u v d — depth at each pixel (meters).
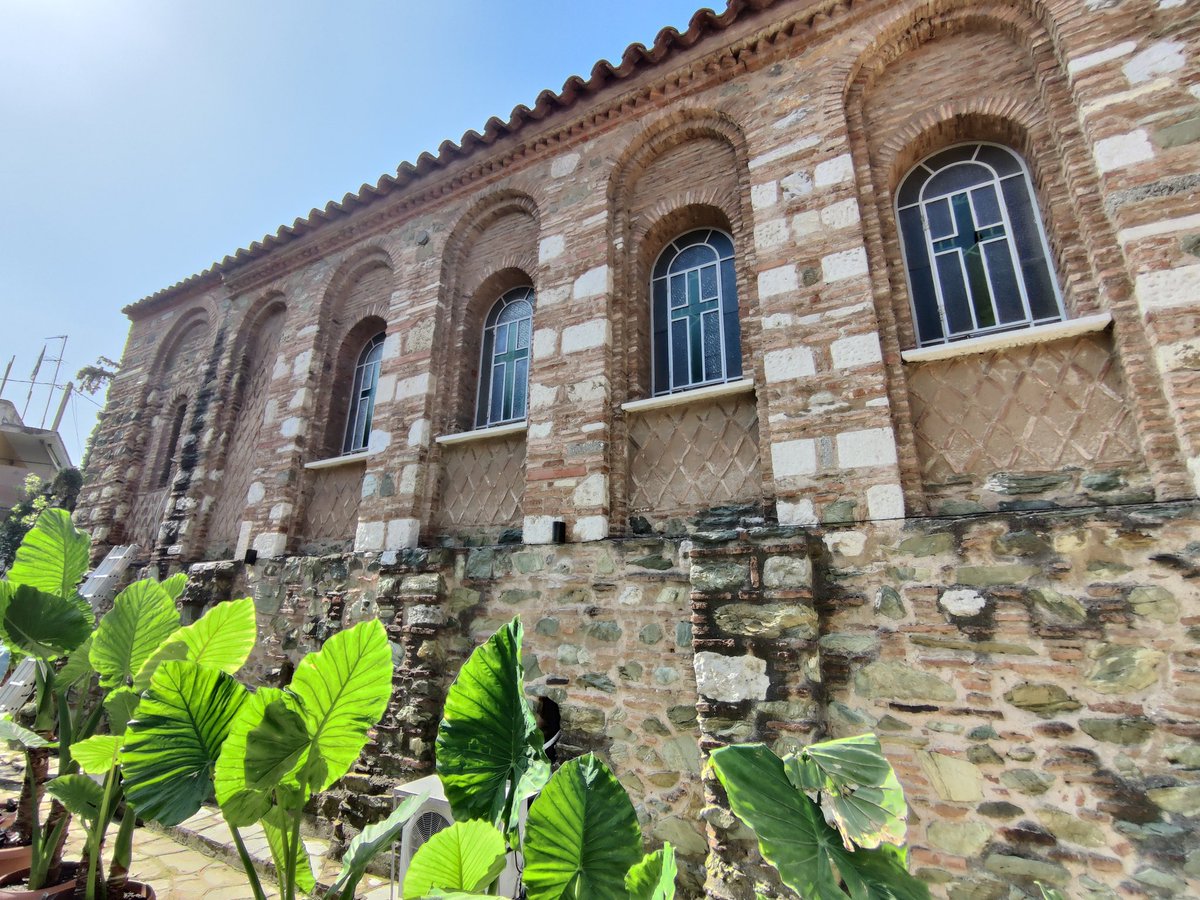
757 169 5.78
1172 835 3.24
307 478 8.38
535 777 3.03
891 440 4.49
